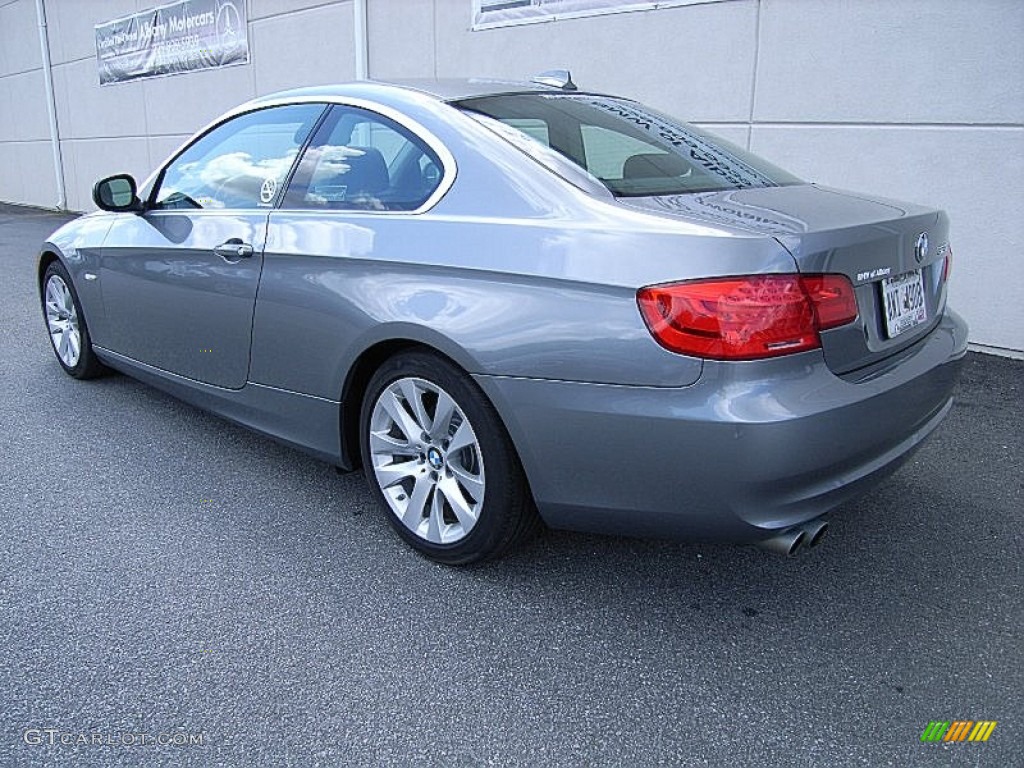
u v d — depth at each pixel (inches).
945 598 112.3
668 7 262.2
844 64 231.0
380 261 113.3
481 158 109.7
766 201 105.7
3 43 677.9
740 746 86.0
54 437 164.9
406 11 343.3
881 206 112.1
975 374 205.3
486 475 107.5
